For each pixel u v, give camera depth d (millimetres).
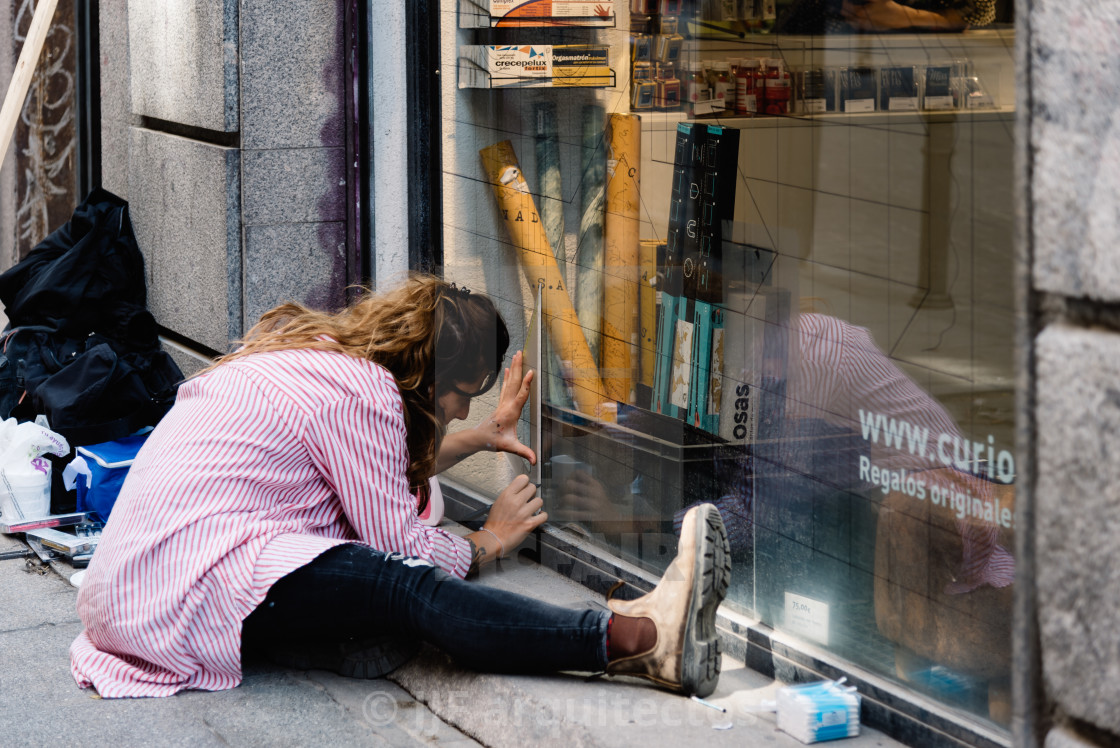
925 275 2143
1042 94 1527
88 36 5324
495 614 2551
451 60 3361
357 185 4082
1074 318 1515
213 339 4246
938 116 2076
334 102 4090
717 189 2600
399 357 2869
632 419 2871
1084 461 1496
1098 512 1482
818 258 2363
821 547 2447
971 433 2100
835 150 2293
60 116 5734
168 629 2660
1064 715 1545
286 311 3074
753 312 2549
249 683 2773
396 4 3807
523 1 3066
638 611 2506
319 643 2830
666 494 2814
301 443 2701
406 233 3953
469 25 3275
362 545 2709
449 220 3436
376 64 3924
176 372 4309
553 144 3027
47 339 4316
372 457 2727
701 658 2432
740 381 2600
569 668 2533
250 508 2703
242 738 2500
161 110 4484
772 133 2439
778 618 2574
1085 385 1490
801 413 2455
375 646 2783
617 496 2918
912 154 2135
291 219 4109
